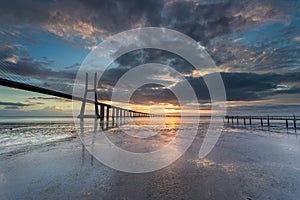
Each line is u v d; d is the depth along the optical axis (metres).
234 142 10.97
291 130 21.19
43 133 16.59
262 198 3.38
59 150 8.07
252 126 29.02
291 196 3.48
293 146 9.53
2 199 3.29
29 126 27.75
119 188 3.83
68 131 18.59
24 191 3.64
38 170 5.06
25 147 8.87
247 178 4.50
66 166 5.48
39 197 3.38
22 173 4.79
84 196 3.43
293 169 5.31
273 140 11.98
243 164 5.88
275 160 6.40
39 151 7.82
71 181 4.21
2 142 10.78
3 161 6.03
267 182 4.21
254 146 9.49
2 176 4.54
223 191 3.70
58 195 3.46
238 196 3.47
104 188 3.83
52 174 4.72
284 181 4.29
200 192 3.64
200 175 4.73
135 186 3.96
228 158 6.72
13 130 20.05
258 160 6.40
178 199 3.34
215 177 4.57
